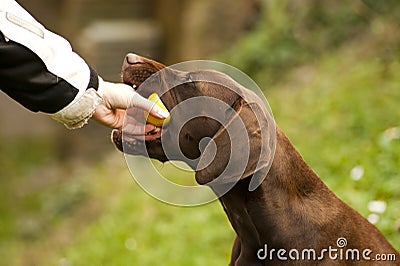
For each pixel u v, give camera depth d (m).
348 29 17.39
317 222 5.80
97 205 15.09
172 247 10.34
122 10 23.31
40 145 23.53
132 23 23.16
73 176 19.56
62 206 16.97
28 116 25.27
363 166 9.58
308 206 5.85
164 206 12.07
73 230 15.05
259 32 18.44
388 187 8.79
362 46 15.75
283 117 13.62
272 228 5.77
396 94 12.16
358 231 5.98
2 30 4.71
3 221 18.06
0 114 25.30
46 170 21.41
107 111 5.43
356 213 6.17
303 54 17.64
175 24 22.17
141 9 23.47
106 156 20.27
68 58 5.00
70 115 5.08
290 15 18.05
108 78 22.45
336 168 10.27
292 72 17.23
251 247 5.97
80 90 5.04
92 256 11.30
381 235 6.18
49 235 15.96
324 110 12.77
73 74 5.00
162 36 22.83
